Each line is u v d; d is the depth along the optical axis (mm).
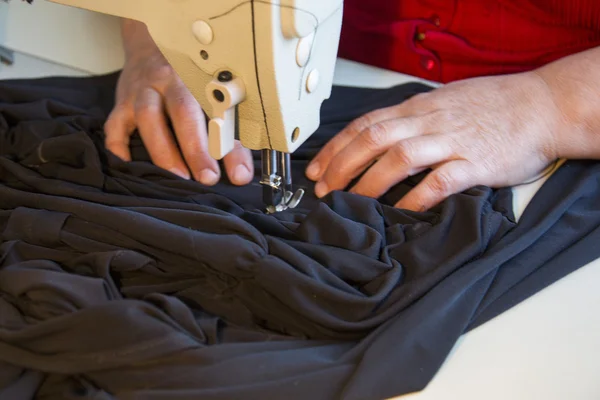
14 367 678
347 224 797
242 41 643
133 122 977
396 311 735
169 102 966
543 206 879
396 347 679
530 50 1104
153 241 768
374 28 1190
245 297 749
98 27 1256
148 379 664
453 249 797
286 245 765
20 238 811
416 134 905
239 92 671
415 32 1169
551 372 671
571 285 772
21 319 718
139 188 882
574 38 1073
